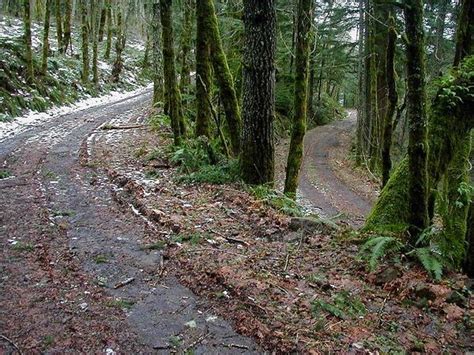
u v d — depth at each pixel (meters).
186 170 9.34
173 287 4.83
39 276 4.96
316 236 6.09
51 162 10.77
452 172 6.21
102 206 7.48
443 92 5.94
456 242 5.36
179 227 6.27
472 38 6.63
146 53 40.91
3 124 16.25
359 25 22.11
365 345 3.74
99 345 3.79
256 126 8.29
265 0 7.73
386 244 5.10
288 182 8.98
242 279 4.77
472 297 4.50
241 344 3.84
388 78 7.56
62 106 22.48
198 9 9.76
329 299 4.47
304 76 8.66
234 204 7.34
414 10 4.70
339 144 32.19
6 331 3.92
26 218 6.79
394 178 6.30
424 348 3.75
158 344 3.83
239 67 16.41
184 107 17.70
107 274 5.08
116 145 13.03
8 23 31.03
